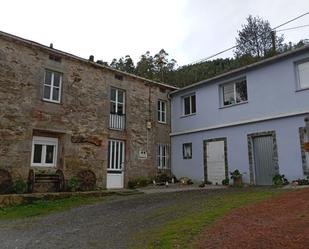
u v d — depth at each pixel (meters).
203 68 38.03
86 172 13.81
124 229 6.68
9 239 6.32
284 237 4.68
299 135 12.42
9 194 10.92
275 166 13.07
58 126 13.27
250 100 14.48
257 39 36.56
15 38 12.33
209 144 16.17
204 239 5.14
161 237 5.58
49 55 13.48
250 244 4.55
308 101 12.38
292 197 7.99
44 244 5.80
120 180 15.40
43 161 12.88
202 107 16.88
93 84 14.90
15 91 12.15
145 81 17.50
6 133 11.70
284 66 13.37
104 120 15.05
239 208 7.37
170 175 17.83
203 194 10.74
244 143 14.46
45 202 10.84
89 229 6.95
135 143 16.28
